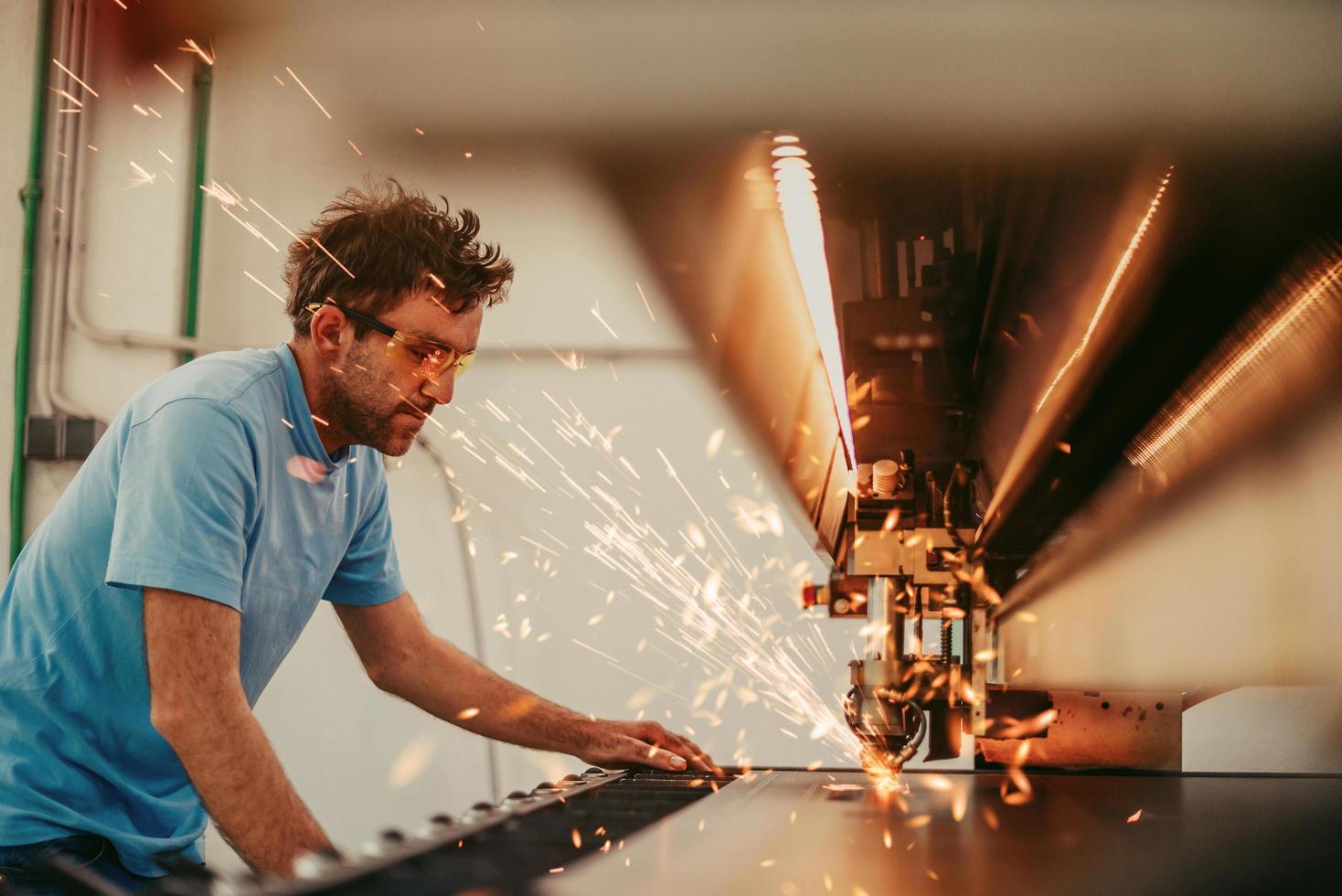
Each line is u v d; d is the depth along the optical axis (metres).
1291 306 1.01
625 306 3.19
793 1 0.56
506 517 3.22
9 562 3.08
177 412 1.20
